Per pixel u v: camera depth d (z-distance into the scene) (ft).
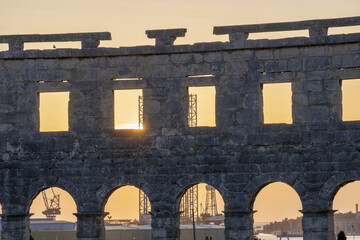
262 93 398.83
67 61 409.28
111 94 406.00
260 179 391.45
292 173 388.98
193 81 399.24
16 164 409.69
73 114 407.64
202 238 654.12
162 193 399.65
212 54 398.83
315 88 389.80
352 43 387.34
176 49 400.47
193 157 397.80
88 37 409.28
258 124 393.09
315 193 386.32
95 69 407.03
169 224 397.80
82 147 405.59
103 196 403.54
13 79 412.16
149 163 401.29
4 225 408.67
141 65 404.36
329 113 387.96
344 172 384.68
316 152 387.75
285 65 392.68
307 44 390.01
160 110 401.49
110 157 403.95
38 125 412.16
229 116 395.75
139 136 402.52
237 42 396.16
